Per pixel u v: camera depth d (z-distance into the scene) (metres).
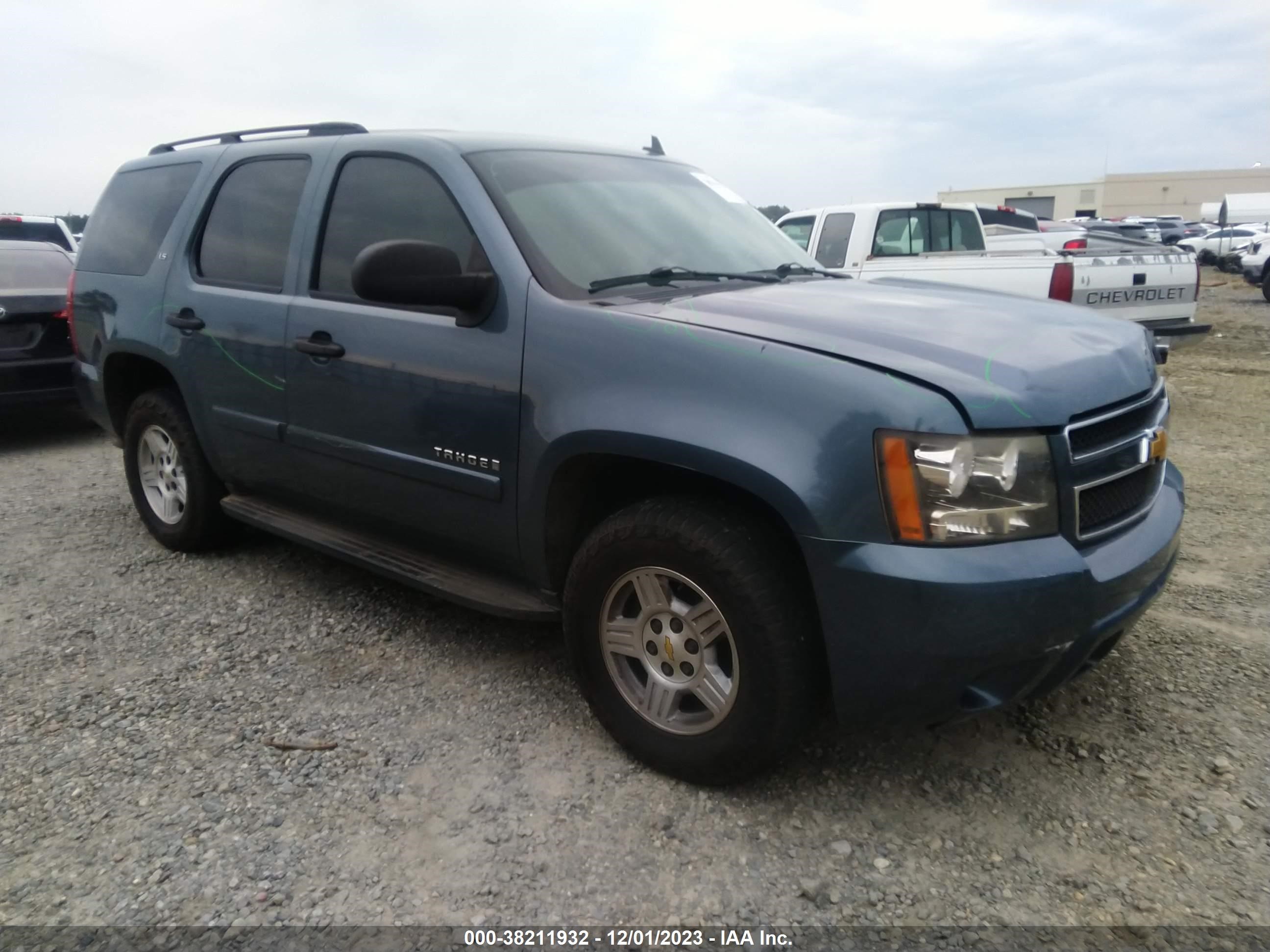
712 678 2.63
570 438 2.73
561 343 2.81
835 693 2.45
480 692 3.31
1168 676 3.37
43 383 7.03
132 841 2.54
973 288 3.66
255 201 4.03
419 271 2.85
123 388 4.83
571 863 2.46
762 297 2.98
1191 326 7.95
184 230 4.30
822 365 2.41
